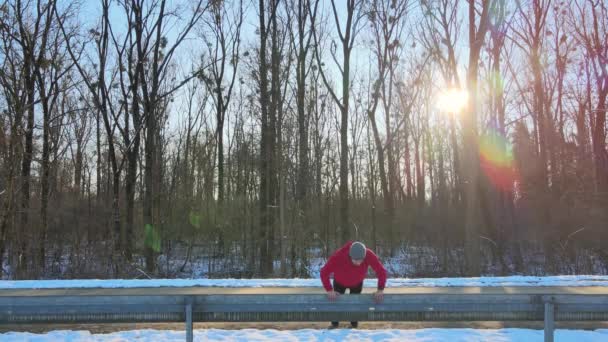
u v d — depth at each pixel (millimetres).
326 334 6789
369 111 24484
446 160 36688
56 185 19703
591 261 16547
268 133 18891
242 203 21375
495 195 23250
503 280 9188
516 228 20094
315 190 23188
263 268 17719
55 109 22016
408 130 35594
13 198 15711
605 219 17422
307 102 23734
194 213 20328
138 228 18969
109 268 15844
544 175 21469
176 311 5551
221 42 27391
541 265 17266
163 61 18688
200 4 18844
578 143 23188
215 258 19453
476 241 17047
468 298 5477
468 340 6477
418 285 8523
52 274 15391
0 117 15898
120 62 19219
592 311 5391
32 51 17359
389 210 24938
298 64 19531
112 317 5605
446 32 20406
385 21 21453
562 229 17672
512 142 24484
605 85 21594
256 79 20000
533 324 7254
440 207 22922
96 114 24531
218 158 27938
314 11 19234
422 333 6773
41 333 6957
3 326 7238
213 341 6523
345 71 18391
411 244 22297
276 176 19141
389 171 29578
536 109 22688
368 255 6469
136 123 18828
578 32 22172
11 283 9016
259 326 7289
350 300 5543
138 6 18453
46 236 16703
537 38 21172
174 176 22656
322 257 19906
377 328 7125
